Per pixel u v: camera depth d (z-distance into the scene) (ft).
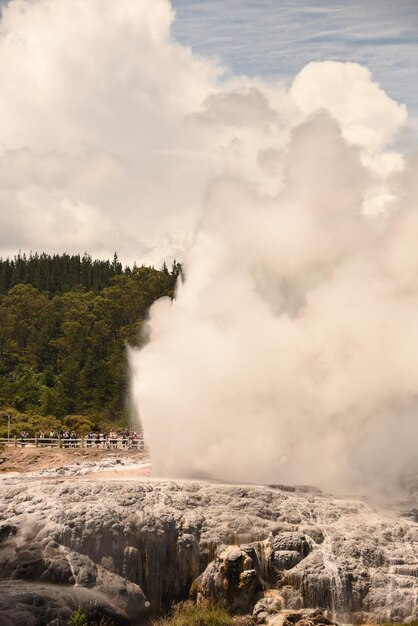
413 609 108.78
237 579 108.27
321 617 104.12
